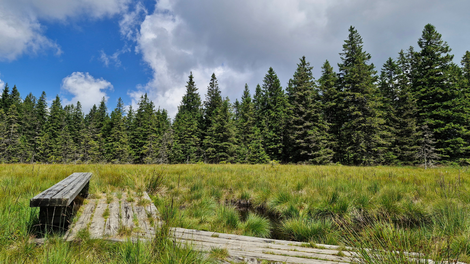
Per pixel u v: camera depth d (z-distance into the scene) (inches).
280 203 213.8
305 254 96.7
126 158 1491.1
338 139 1023.6
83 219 117.5
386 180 285.4
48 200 85.7
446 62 876.6
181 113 1881.2
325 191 225.3
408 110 925.8
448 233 116.0
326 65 1120.2
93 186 197.0
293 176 329.7
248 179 308.8
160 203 166.6
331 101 1075.3
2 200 122.0
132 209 139.5
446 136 844.0
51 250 73.8
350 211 180.4
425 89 881.5
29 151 1641.2
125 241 87.8
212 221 161.5
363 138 880.9
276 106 1453.0
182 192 231.5
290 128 1112.8
